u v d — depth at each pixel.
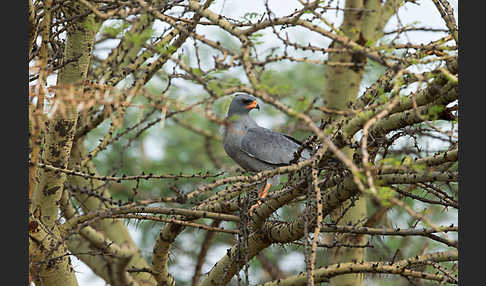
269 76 7.74
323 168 9.75
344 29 11.63
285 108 7.12
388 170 9.34
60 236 10.52
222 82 7.49
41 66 8.20
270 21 8.23
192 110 7.24
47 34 8.98
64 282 10.72
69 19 10.09
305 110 7.22
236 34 9.02
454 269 10.30
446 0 9.85
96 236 10.35
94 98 7.44
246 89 7.23
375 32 11.56
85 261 11.26
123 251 10.16
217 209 11.17
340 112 7.93
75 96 7.55
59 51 10.77
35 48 11.02
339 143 9.10
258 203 11.63
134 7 8.72
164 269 12.25
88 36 10.41
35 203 10.75
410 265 10.49
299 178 10.10
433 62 8.91
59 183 10.76
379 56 8.32
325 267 11.02
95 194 9.20
